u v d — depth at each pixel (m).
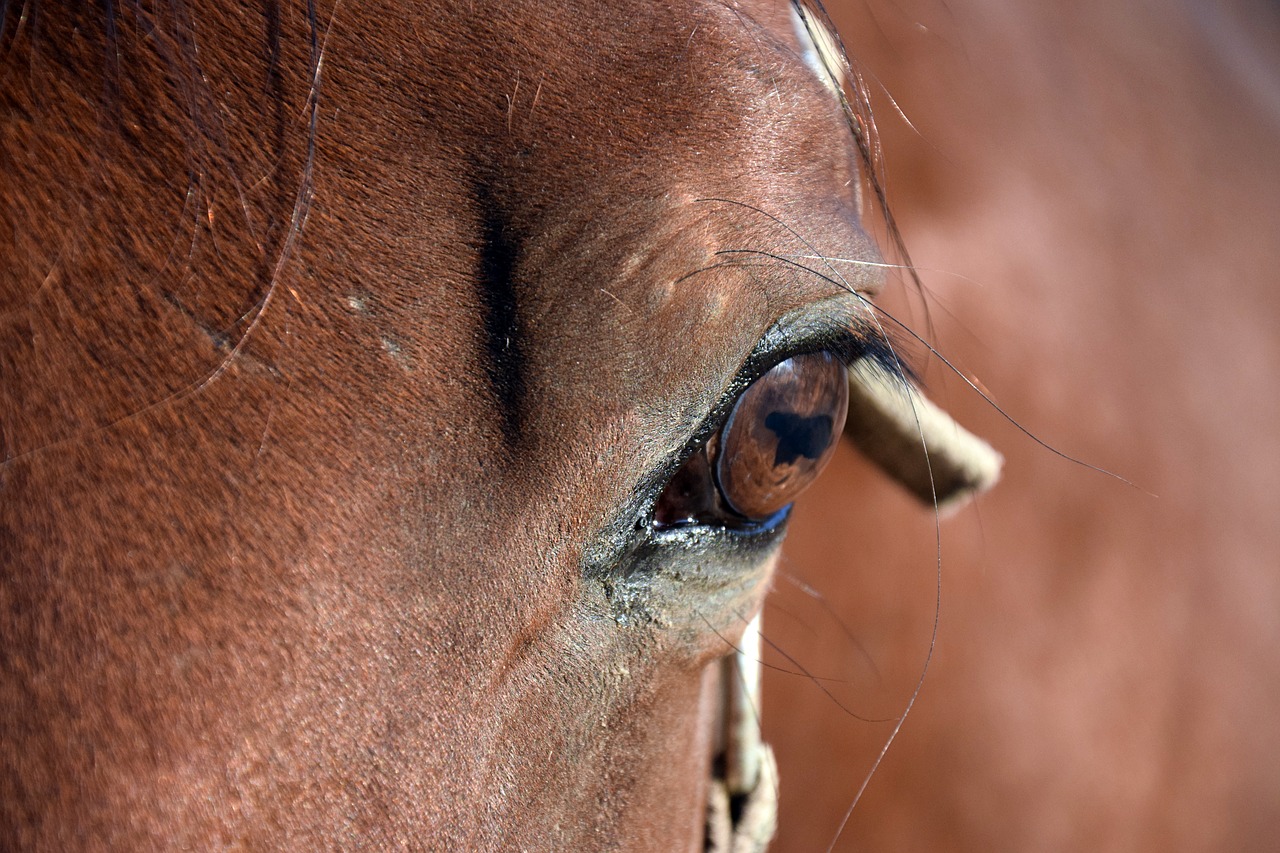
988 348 1.41
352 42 1.10
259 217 1.08
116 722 1.07
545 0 1.11
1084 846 1.51
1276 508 1.70
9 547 1.07
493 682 1.10
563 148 1.11
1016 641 1.43
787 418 1.13
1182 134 1.81
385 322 1.09
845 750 1.33
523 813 1.12
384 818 1.09
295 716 1.08
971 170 1.45
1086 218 1.57
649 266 1.11
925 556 1.35
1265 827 1.70
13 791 1.07
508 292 1.10
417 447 1.09
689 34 1.12
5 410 1.07
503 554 1.10
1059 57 1.69
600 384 1.11
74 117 1.07
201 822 1.08
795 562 1.31
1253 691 1.66
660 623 1.13
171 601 1.07
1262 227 1.84
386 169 1.09
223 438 1.08
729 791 1.20
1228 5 2.31
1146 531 1.54
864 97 1.15
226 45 1.09
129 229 1.07
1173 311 1.64
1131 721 1.53
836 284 1.13
